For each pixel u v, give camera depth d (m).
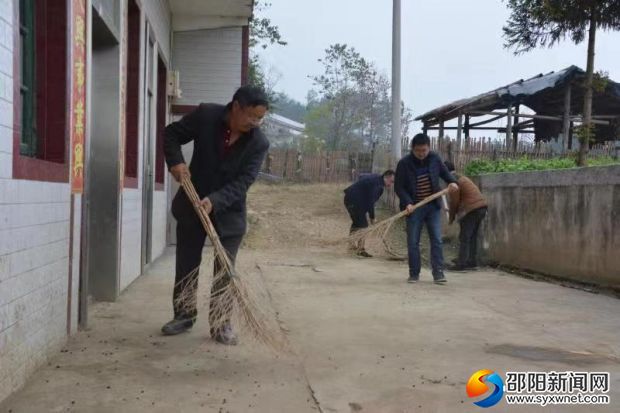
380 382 3.68
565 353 4.34
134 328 4.84
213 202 4.26
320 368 3.93
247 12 11.30
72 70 4.23
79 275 4.70
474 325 5.19
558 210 7.87
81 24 4.48
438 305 6.04
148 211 8.36
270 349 4.32
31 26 3.97
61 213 4.06
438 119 21.72
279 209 15.14
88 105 4.75
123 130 6.12
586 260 7.27
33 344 3.58
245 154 4.46
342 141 39.00
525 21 11.70
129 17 6.99
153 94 8.49
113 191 5.85
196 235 4.57
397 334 4.85
